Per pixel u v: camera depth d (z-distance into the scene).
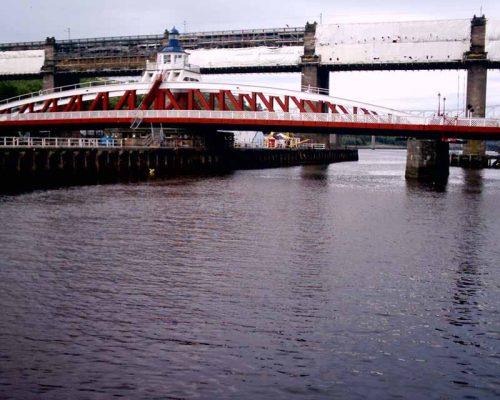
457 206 55.03
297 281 27.08
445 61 143.12
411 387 17.25
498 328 21.53
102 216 45.44
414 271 29.16
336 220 45.28
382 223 44.12
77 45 177.25
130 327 21.19
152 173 90.81
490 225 43.78
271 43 160.38
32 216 44.56
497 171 122.81
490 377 17.86
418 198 61.81
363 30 149.62
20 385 17.03
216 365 18.39
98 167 86.69
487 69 144.75
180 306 23.41
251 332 20.88
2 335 20.28
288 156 148.62
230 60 163.50
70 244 34.59
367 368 18.34
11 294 24.64
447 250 34.25
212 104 106.62
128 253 32.47
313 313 22.80
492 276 28.47
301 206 53.62
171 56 113.56
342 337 20.55
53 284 26.20
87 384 17.14
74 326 21.20
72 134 139.62
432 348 19.75
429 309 23.42
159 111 100.50
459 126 85.25
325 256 32.25
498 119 83.69
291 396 16.69
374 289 25.97
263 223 43.28
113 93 113.31
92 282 26.58
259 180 86.19
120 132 120.75
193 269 29.05
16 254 31.72
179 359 18.75
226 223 43.03
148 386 17.08
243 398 16.55
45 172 77.81
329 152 178.00
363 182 84.25
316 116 91.88
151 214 47.00
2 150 71.06
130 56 172.75
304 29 157.12
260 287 26.08
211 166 114.44
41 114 106.75
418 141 91.88
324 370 18.16
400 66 149.38
